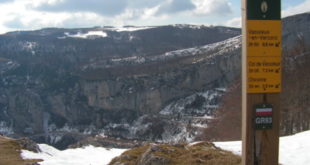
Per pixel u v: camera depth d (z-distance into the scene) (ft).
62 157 61.26
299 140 53.52
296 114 136.77
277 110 17.17
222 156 42.14
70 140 469.57
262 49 16.89
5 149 61.05
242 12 17.28
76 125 502.79
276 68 17.01
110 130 456.86
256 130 17.15
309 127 131.75
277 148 17.28
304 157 44.32
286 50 179.42
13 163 53.67
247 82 16.97
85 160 59.11
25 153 60.29
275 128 17.22
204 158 42.01
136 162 43.42
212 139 148.15
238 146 49.11
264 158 17.24
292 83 146.20
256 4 16.71
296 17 411.75
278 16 16.87
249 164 17.22
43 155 61.31
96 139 424.87
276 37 16.90
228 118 145.79
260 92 17.04
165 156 41.78
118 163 44.34
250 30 16.79
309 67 147.23
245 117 17.15
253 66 16.93
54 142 482.28
